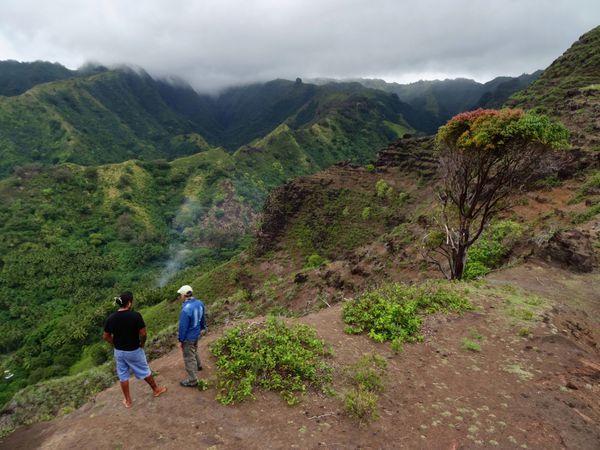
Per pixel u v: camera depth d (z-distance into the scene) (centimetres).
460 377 869
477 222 2694
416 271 3030
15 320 9488
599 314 1393
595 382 864
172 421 652
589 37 8994
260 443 614
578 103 5206
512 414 732
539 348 1010
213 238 15350
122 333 663
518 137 1349
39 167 16250
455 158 1583
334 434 649
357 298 1327
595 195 2914
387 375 857
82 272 11844
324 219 8331
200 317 750
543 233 2191
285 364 829
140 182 17488
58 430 666
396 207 7950
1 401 5769
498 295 1415
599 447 654
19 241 12519
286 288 4222
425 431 675
